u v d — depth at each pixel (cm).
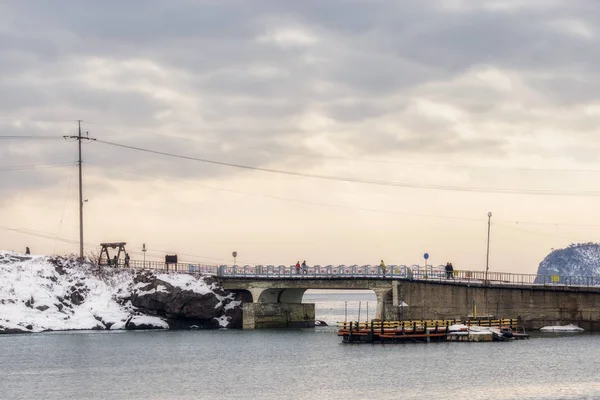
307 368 11569
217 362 12275
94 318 16600
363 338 13988
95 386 10550
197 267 17875
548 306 14812
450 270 15688
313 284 16350
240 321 17088
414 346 13400
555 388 10025
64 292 17012
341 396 9750
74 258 18050
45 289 16888
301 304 17675
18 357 12888
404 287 15500
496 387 10106
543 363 11594
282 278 16638
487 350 12788
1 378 11138
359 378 10744
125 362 12375
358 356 12481
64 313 16600
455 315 15162
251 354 13025
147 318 16675
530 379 10531
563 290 14750
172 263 18025
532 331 14812
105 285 17400
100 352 13388
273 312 17212
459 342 13750
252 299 17100
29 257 17712
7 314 16088
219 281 17312
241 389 10225
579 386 10138
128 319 16575
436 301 15275
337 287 16100
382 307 15600
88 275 17550
